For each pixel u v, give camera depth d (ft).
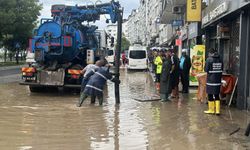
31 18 177.88
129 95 62.28
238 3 44.62
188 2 73.10
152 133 33.19
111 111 45.29
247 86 45.34
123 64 183.52
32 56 68.64
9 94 61.77
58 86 60.64
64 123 37.65
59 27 62.75
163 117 41.06
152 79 99.81
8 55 270.87
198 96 54.65
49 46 62.59
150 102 53.36
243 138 31.09
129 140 30.66
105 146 28.73
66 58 63.62
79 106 49.08
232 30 56.03
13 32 173.47
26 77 61.46
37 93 63.67
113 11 70.38
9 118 40.11
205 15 70.13
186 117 40.88
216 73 41.96
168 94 54.80
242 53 45.88
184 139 30.83
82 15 71.31
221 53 63.10
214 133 32.96
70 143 29.66
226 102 49.47
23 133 33.09
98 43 82.07
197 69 71.20
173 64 56.80
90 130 34.47
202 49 70.64
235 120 38.99
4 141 30.25
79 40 64.54
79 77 60.95
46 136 32.01
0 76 104.37
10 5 160.86
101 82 50.49
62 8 69.41
